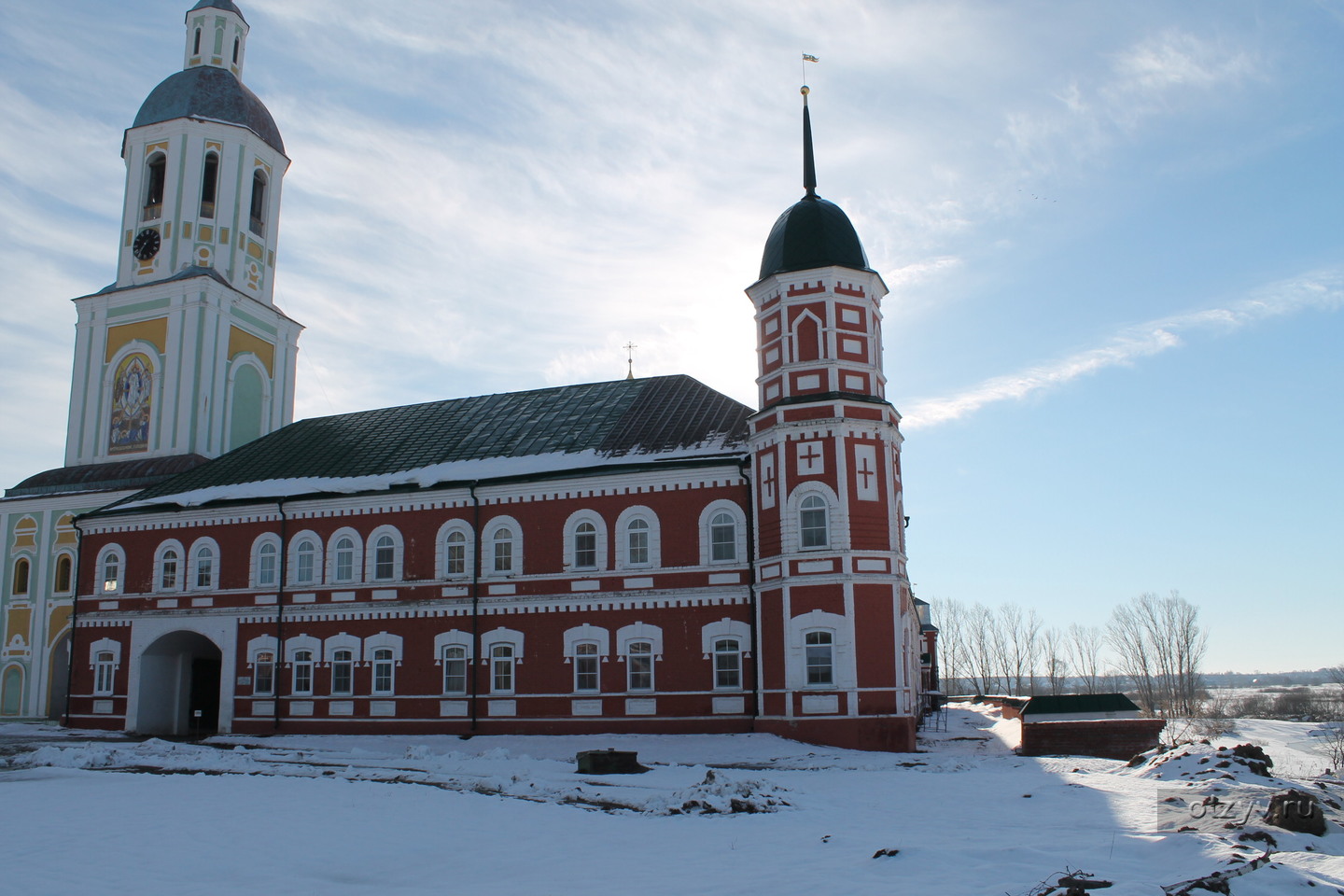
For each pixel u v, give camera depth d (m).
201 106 63.69
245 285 64.06
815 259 41.09
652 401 50.19
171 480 55.06
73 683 51.88
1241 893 12.48
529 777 27.66
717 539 42.09
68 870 15.66
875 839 17.69
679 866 15.77
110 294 62.16
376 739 43.81
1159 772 26.36
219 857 16.83
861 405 39.50
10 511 58.28
